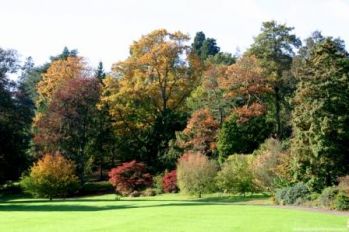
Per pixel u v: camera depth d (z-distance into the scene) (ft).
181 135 195.52
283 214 89.40
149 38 216.33
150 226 70.18
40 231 66.08
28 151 200.13
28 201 157.48
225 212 93.76
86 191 200.13
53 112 200.23
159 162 203.00
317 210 106.32
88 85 206.18
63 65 244.01
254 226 69.72
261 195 149.59
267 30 207.31
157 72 216.13
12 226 72.59
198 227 68.74
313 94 127.34
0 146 157.99
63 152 198.08
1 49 177.17
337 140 124.16
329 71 126.62
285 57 207.21
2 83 172.14
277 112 196.85
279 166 135.44
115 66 216.13
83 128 203.82
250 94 192.24
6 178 166.40
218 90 194.39
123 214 91.61
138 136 220.64
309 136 126.00
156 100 221.66
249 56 202.08
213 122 187.93
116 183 183.32
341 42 212.84
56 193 170.50
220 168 164.96
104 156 221.87
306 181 128.47
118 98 213.87
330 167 124.36
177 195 172.24
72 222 77.61
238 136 175.22
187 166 161.58
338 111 124.47
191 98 213.66
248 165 150.51
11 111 170.09
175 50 214.69
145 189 184.03
